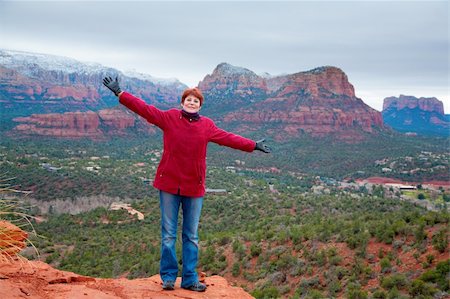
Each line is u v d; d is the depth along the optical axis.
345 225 33.47
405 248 26.66
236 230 48.00
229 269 32.34
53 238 49.62
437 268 22.73
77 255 41.94
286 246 32.91
